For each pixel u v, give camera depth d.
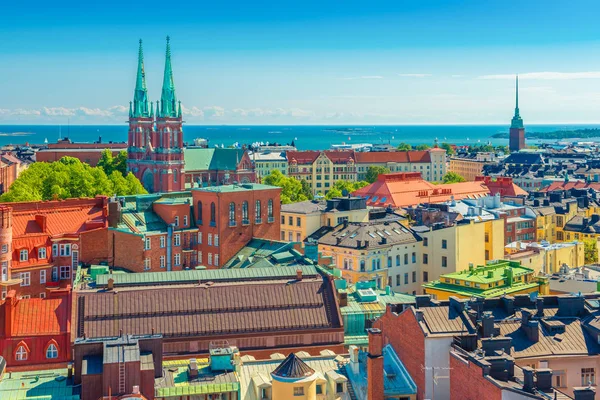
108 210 166.00
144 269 171.38
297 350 116.88
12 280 147.00
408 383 95.44
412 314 95.56
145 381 85.50
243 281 125.06
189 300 117.81
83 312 113.88
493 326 93.56
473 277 152.75
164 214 179.25
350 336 120.25
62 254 156.88
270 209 187.25
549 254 199.00
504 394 78.56
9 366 106.88
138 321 114.19
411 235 197.25
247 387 94.75
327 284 123.69
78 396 87.56
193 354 113.12
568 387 92.81
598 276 159.62
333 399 93.06
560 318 99.38
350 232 194.88
